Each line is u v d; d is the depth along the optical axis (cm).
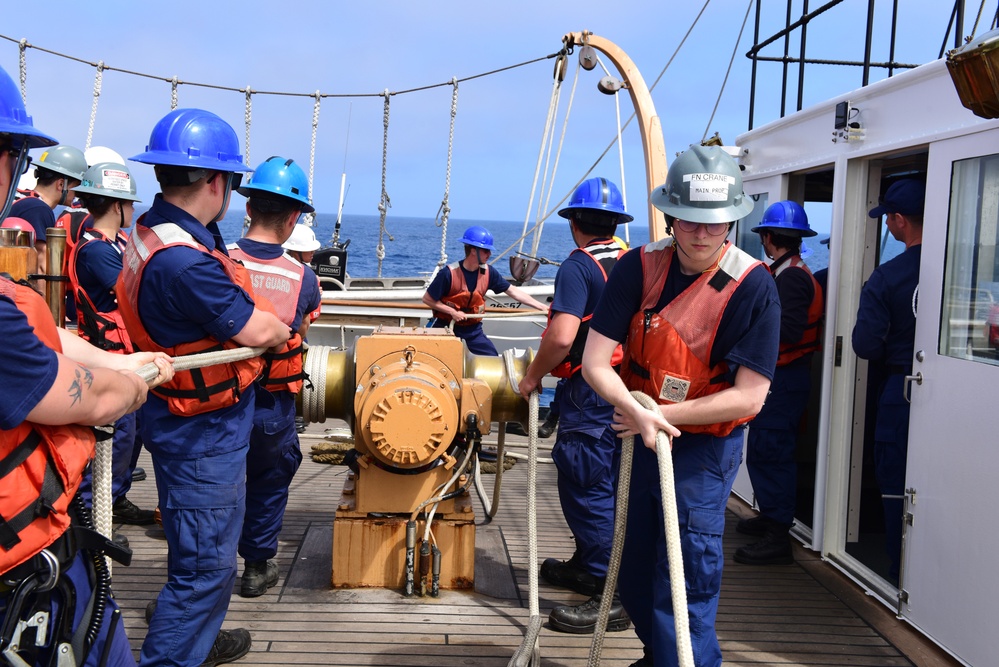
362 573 385
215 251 270
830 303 441
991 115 254
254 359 280
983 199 326
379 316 915
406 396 349
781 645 346
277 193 336
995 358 314
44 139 165
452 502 388
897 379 395
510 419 403
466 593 387
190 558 271
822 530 450
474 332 768
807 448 589
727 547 464
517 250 816
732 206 234
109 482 221
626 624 358
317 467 604
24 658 163
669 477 227
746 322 245
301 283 347
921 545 357
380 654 326
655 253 259
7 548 154
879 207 402
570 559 408
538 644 341
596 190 354
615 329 261
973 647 321
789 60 553
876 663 332
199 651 275
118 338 374
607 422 352
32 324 161
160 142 261
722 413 243
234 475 276
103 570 180
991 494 312
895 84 382
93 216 403
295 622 350
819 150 461
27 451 156
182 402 263
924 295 359
